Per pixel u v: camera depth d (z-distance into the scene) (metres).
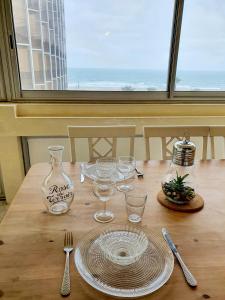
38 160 2.43
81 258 0.75
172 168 1.11
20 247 0.80
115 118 2.24
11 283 0.67
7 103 2.20
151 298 0.64
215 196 1.15
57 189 1.02
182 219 0.97
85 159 2.44
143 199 0.96
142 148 2.46
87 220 0.94
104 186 1.10
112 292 0.64
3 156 2.26
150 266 0.73
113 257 0.73
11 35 2.04
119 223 0.93
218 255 0.79
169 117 2.29
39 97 2.27
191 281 0.69
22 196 1.09
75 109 2.28
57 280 0.68
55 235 0.86
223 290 0.67
